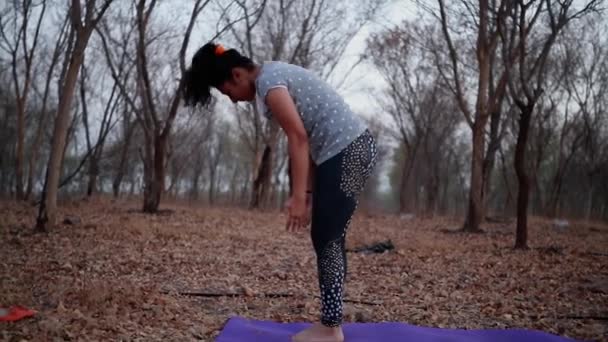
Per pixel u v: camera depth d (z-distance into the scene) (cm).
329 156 296
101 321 345
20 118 1728
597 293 528
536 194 2986
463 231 1301
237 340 313
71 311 358
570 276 635
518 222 942
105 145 2547
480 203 1315
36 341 297
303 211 289
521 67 898
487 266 717
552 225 1692
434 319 398
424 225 1558
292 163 287
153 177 1370
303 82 297
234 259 690
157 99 2103
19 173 1731
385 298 482
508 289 542
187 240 855
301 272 614
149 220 1143
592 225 1883
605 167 2689
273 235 1020
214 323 367
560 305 467
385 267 684
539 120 2444
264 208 1961
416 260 755
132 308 389
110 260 620
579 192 3186
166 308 391
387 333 332
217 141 4084
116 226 948
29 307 373
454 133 3325
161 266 598
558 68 2264
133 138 2655
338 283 300
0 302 377
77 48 857
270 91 290
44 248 691
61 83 1394
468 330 352
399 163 4303
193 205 2162
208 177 4716
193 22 1316
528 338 335
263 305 435
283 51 1983
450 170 3828
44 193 858
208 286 502
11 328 321
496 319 408
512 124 2389
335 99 302
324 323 301
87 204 1530
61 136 867
